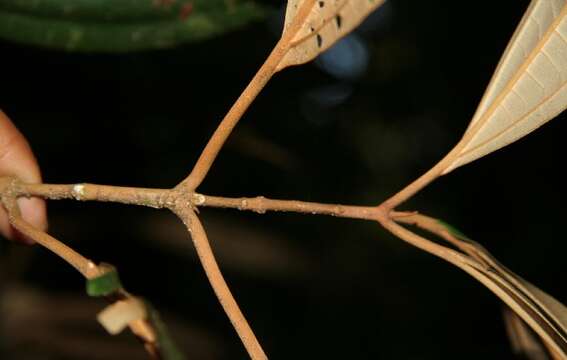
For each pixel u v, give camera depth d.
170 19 0.30
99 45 0.30
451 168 0.24
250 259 0.77
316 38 0.23
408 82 0.86
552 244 0.79
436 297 0.90
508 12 0.74
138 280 0.76
